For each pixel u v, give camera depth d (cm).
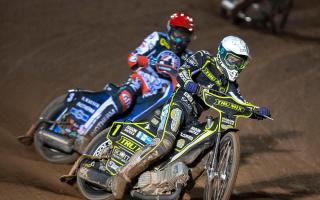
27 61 3186
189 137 1448
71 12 4288
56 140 1841
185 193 1520
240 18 4834
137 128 1548
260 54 4072
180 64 1761
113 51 3591
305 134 2562
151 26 4219
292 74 3641
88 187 1600
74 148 1822
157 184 1430
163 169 1455
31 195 1433
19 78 2906
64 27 3922
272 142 2417
